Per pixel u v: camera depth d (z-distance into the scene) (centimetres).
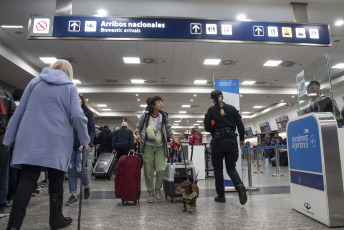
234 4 568
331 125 215
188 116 2394
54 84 178
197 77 1224
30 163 155
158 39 414
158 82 1308
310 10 599
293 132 263
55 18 412
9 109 266
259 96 1484
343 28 693
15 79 1082
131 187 295
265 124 2244
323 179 208
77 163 313
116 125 2370
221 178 305
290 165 269
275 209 264
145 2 559
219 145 291
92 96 1439
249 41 427
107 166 640
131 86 1358
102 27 411
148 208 278
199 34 421
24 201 153
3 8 550
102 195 378
